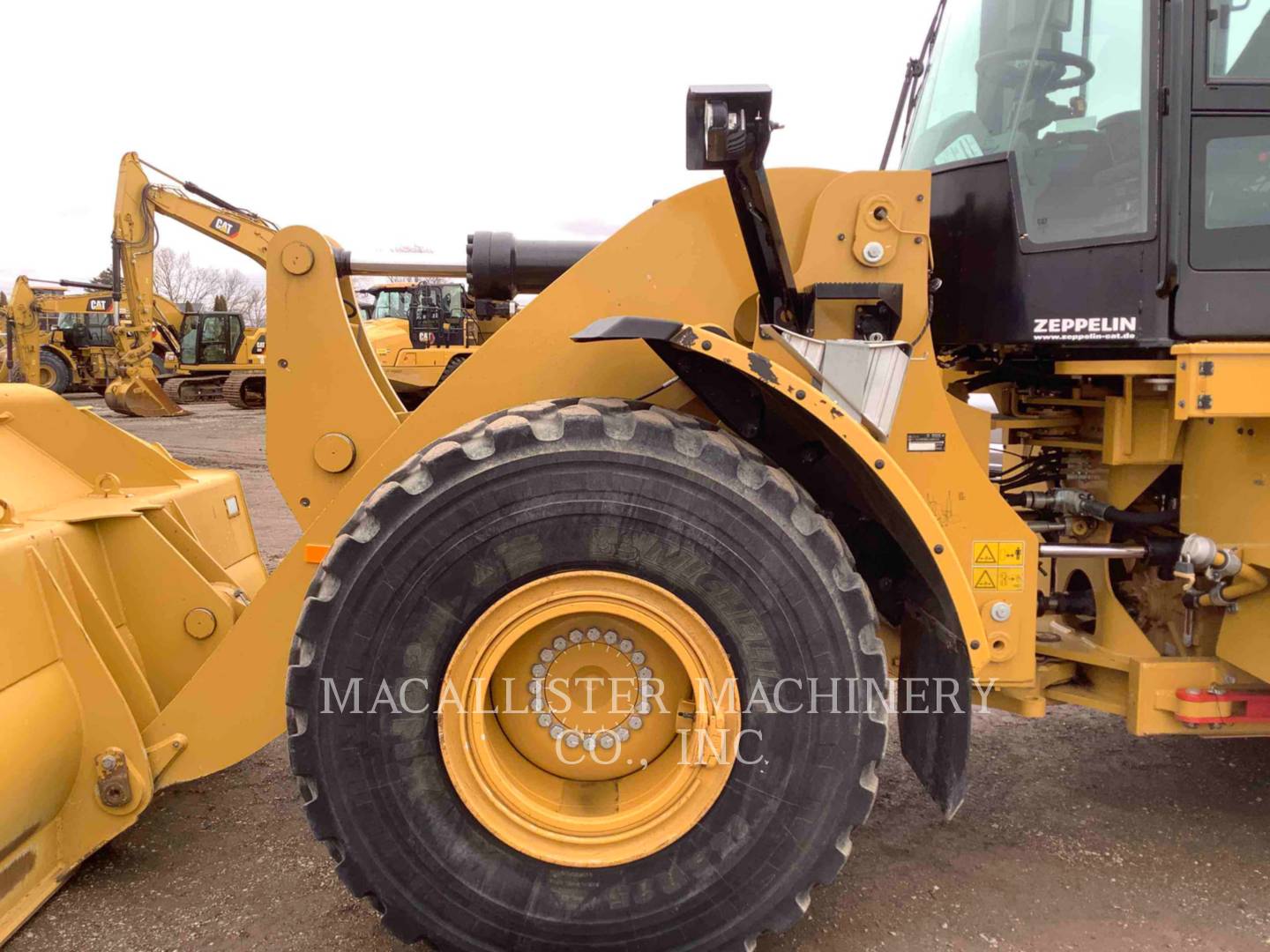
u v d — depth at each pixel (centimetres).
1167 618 250
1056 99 216
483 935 180
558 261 264
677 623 181
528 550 178
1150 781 288
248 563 332
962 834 255
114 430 288
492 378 210
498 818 181
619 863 180
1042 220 217
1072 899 224
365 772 177
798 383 177
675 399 210
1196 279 203
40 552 212
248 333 1938
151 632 251
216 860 235
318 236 240
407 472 180
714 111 170
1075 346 217
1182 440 232
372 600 176
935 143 254
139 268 1073
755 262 195
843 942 206
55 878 213
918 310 205
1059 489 252
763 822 180
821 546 179
